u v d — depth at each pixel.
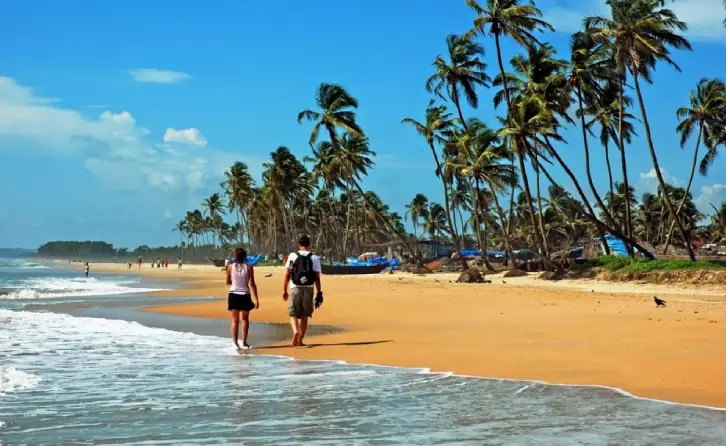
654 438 4.72
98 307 21.83
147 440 4.74
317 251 109.56
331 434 4.91
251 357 9.65
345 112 50.16
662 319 13.38
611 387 6.80
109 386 7.10
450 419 5.40
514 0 39.28
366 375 7.81
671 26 35.25
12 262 183.38
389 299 21.64
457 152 51.56
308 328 14.12
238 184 98.12
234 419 5.43
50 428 5.12
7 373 7.87
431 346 10.28
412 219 105.38
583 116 40.44
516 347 9.83
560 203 80.62
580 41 40.12
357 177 61.69
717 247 67.06
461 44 46.59
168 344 11.43
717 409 5.71
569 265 41.59
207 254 183.88
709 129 47.03
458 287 31.00
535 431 4.96
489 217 76.75
